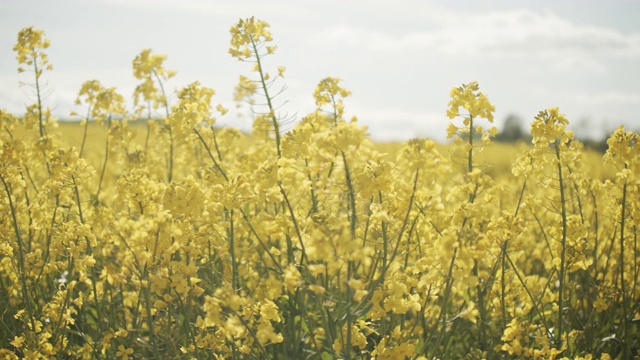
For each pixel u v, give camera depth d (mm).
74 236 1975
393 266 1812
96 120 2584
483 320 1986
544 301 2133
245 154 2309
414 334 1996
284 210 2113
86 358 2023
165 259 1762
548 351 1913
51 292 2236
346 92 2082
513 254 2051
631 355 2086
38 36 2426
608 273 2273
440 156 1762
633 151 2006
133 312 2162
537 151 1974
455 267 1725
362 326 1822
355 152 1674
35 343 1911
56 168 2082
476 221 1814
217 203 1832
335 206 1915
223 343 1854
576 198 2244
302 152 1882
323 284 1985
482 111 1930
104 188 2922
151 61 2611
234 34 2064
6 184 2068
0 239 2076
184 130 2123
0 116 2365
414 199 1925
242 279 2137
